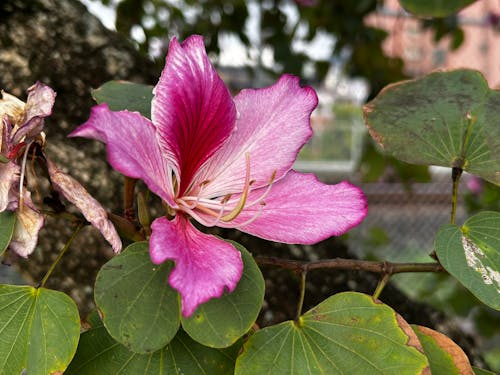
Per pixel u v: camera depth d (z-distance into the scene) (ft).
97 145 0.96
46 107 0.49
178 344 0.53
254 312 0.49
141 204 0.52
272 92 0.58
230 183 0.58
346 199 0.56
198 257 0.48
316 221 0.55
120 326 0.47
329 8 1.95
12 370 0.49
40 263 0.94
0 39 0.97
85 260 0.94
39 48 0.98
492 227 0.58
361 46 2.02
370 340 0.52
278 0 2.01
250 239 0.99
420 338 0.58
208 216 0.55
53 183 0.48
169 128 0.51
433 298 1.98
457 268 0.55
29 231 0.51
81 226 0.55
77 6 1.04
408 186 1.97
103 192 0.94
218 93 0.54
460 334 1.12
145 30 1.81
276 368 0.51
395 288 1.10
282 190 0.57
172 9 1.94
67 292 0.94
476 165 0.63
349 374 0.51
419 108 0.68
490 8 2.85
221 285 0.45
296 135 0.58
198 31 1.97
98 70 1.00
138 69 1.03
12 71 0.97
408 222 3.08
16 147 0.50
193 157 0.56
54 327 0.50
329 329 0.53
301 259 1.02
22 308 0.51
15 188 0.49
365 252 2.22
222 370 0.52
